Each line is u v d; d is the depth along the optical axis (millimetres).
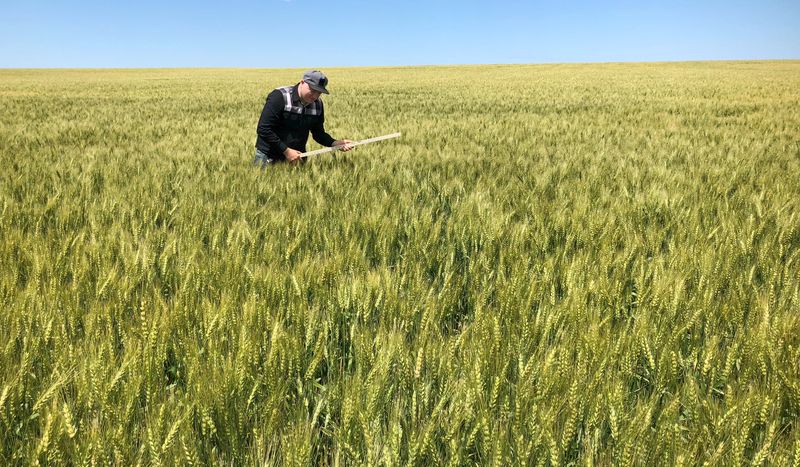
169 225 3986
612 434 1660
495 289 2783
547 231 3627
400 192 4707
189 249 3166
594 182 5344
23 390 1833
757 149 7832
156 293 2408
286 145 6289
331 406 1938
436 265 3211
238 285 2627
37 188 4738
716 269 2906
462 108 18188
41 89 31562
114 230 3426
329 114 15727
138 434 1750
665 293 2531
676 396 1821
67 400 1808
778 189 4883
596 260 3090
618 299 2600
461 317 2678
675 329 2254
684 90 26109
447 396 1840
